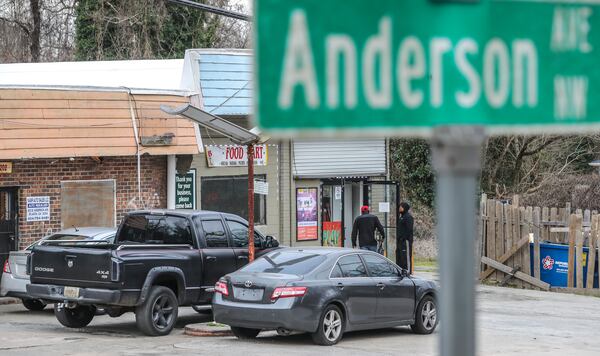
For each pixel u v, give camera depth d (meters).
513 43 5.51
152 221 38.41
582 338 36.84
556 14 5.61
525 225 55.78
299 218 61.84
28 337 34.75
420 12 5.27
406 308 36.53
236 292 33.44
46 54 86.62
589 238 53.16
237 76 57.31
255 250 39.75
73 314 37.38
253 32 4.93
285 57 4.97
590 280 52.84
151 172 53.66
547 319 42.75
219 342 33.97
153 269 35.19
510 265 56.56
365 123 5.14
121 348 32.16
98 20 79.81
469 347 5.20
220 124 35.66
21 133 47.19
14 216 48.03
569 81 5.66
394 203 67.81
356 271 34.97
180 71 59.50
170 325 35.75
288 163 61.12
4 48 84.31
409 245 56.69
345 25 5.09
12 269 42.16
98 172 51.12
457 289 5.22
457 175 5.32
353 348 32.88
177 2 40.91
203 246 37.53
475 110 5.41
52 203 49.34
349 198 65.94
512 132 5.62
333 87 5.07
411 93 5.25
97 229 42.28
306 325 32.75
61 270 35.16
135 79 58.66
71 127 49.03
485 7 5.43
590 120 5.68
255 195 59.75
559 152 90.69
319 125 5.05
